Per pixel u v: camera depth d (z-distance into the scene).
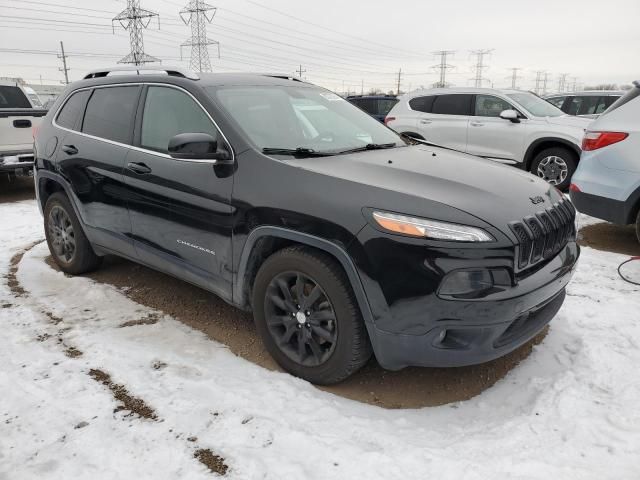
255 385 2.78
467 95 9.44
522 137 8.62
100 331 3.42
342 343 2.61
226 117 3.12
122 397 2.68
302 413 2.53
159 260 3.53
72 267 4.42
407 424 2.49
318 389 2.77
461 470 2.14
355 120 3.91
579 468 2.14
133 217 3.62
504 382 2.86
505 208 2.55
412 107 10.08
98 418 2.51
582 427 2.40
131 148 3.62
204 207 3.08
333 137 3.52
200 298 4.00
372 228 2.42
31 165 8.18
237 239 2.93
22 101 9.39
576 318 3.47
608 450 2.25
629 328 3.30
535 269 2.59
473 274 2.33
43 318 3.62
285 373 2.91
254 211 2.81
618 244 5.27
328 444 2.30
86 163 3.92
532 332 2.71
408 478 2.10
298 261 2.68
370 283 2.43
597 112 10.91
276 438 2.35
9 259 4.98
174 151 2.84
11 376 2.86
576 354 3.03
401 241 2.36
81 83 4.32
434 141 9.66
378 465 2.17
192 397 2.67
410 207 2.43
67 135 4.20
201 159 2.98
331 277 2.57
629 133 4.59
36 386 2.77
